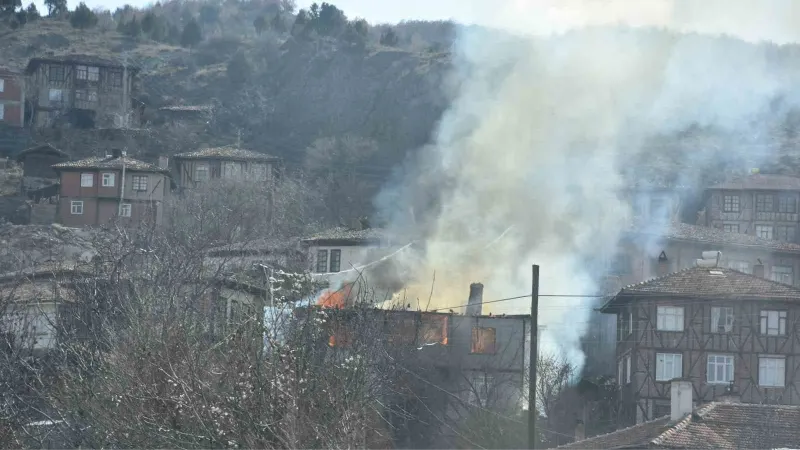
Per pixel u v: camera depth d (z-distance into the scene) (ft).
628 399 356.38
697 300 358.64
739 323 356.59
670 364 356.38
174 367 152.87
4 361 192.54
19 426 181.06
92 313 210.18
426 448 279.28
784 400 352.28
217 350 156.66
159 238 327.88
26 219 599.16
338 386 149.59
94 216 595.47
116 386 159.02
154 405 153.48
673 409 253.85
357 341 204.23
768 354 354.74
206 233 375.66
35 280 283.18
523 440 291.79
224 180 610.24
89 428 161.79
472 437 284.61
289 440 139.44
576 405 346.33
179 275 246.88
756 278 366.63
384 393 223.51
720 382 354.33
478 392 308.81
